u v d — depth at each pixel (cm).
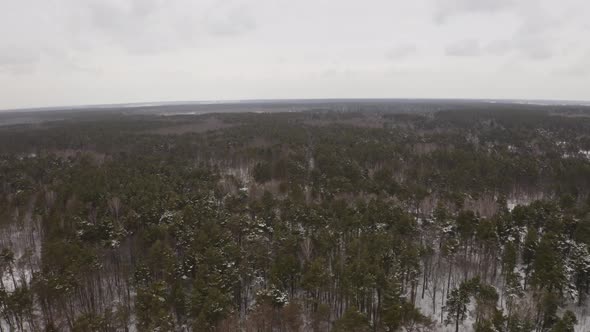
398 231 6328
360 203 7312
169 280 5112
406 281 5303
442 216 6756
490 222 6294
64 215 6762
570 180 9338
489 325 4138
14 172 10406
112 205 7350
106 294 5606
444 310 5081
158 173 9819
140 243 5925
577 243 5888
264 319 4428
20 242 6869
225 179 9662
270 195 7669
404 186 8819
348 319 4244
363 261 4944
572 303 5350
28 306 4675
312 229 6359
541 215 6875
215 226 6072
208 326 4178
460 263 6175
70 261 5078
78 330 4159
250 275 5309
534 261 5350
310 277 4809
